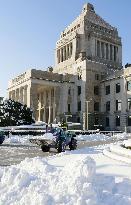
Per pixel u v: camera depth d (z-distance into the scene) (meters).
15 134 50.84
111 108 86.62
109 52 111.94
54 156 17.97
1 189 7.98
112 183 8.20
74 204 6.34
